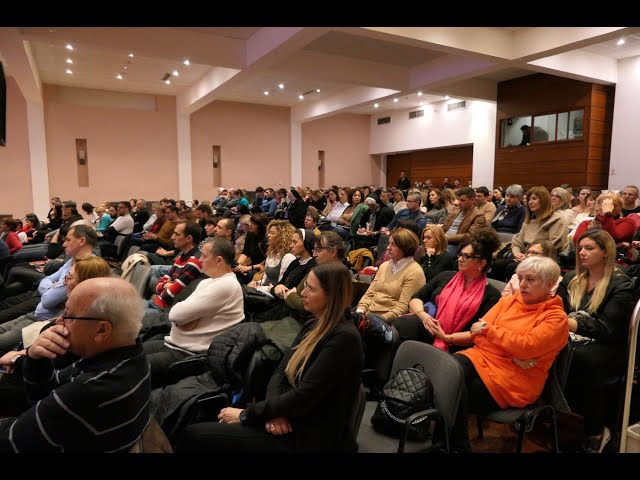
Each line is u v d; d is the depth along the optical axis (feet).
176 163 41.88
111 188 39.50
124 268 11.30
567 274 8.50
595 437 6.91
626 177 27.84
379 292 9.22
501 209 17.70
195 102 36.06
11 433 3.48
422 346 6.06
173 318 7.00
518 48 21.11
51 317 8.53
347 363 4.78
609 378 6.92
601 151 29.27
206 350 7.02
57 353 3.84
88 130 38.29
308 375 4.76
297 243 10.27
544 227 11.82
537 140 32.12
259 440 4.89
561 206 14.16
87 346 3.82
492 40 20.76
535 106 31.91
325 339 4.91
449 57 26.63
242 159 44.96
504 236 14.44
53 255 17.29
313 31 18.53
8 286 12.84
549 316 6.04
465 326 7.38
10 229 20.36
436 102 42.16
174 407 5.68
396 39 18.90
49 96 36.76
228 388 6.20
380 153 50.57
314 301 5.10
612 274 7.27
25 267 13.94
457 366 5.54
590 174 29.07
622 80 27.71
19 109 35.42
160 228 19.54
